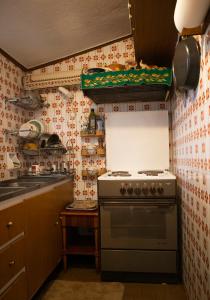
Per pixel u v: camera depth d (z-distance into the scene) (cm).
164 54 215
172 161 252
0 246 131
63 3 180
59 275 217
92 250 226
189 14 103
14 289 143
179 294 185
